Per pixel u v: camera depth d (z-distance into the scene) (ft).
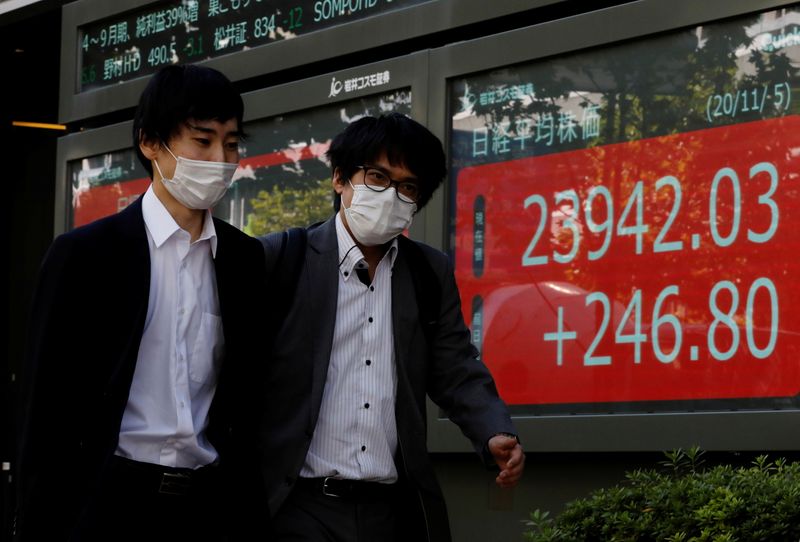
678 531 11.75
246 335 10.82
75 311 10.18
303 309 11.59
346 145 11.65
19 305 28.86
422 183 11.68
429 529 11.64
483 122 17.57
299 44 19.95
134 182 22.29
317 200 19.53
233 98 10.52
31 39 26.13
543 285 16.70
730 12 14.93
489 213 17.39
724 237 14.98
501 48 17.19
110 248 10.35
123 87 22.58
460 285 17.60
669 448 14.92
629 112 16.02
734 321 14.80
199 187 10.36
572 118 16.60
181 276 10.58
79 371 10.17
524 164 17.07
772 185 14.60
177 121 10.34
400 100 18.65
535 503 16.51
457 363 12.10
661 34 15.71
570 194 16.55
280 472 11.32
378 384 11.66
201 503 10.42
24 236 29.09
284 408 11.44
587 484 15.98
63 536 10.05
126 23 22.82
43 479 10.00
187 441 10.36
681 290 15.31
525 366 16.78
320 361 11.48
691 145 15.39
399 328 11.76
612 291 15.97
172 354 10.41
